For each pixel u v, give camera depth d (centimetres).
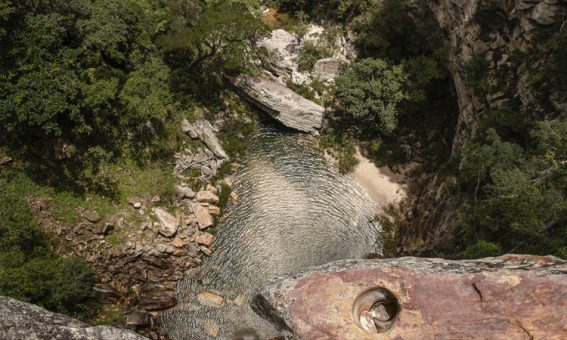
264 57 3656
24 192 2605
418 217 3045
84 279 2461
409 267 927
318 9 4012
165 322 2516
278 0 4041
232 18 3066
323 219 3066
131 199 2828
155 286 2633
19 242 2412
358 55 3728
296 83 3634
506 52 2606
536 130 2272
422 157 3378
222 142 3334
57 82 2466
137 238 2741
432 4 3191
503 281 859
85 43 2750
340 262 1007
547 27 2333
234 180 3194
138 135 3002
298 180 3253
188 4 3291
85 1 2842
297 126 3478
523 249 1914
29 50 2459
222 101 3456
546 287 840
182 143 3138
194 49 3344
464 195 2644
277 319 925
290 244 2906
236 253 2836
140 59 3097
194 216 2917
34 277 2217
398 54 3516
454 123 3366
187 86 3297
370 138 3475
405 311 860
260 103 3462
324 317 877
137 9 3088
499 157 2305
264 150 3391
